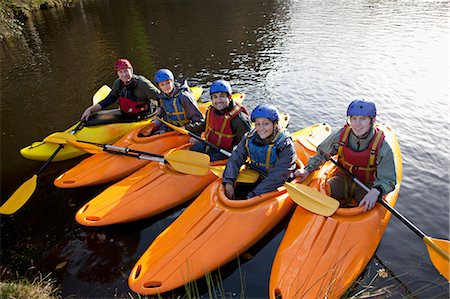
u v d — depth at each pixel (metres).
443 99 5.89
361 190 3.28
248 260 3.02
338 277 2.57
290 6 14.66
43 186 4.14
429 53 8.14
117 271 2.98
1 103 6.73
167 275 2.67
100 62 8.92
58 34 12.16
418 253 3.00
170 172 3.79
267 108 3.13
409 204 3.58
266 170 3.47
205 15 13.76
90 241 3.31
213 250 2.86
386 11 12.80
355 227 2.88
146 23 13.02
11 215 3.70
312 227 2.92
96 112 5.11
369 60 7.94
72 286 2.85
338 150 3.26
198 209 3.20
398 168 3.84
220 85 3.64
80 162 4.54
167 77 4.27
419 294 2.64
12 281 2.78
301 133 4.63
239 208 3.11
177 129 4.23
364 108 2.89
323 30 10.71
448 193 3.73
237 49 9.34
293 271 2.62
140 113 5.07
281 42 9.73
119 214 3.37
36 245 3.29
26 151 4.39
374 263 2.90
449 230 3.25
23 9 14.72
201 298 2.69
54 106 6.49
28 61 9.36
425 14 11.94
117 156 4.21
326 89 6.59
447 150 4.49
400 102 5.89
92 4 17.80
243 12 13.91
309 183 3.51
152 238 3.32
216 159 4.00
